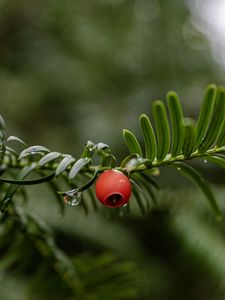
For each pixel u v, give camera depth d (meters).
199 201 0.62
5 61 0.94
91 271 0.35
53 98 0.90
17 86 0.87
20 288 0.52
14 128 0.80
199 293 0.78
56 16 0.97
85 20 0.94
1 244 0.32
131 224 0.77
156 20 0.95
